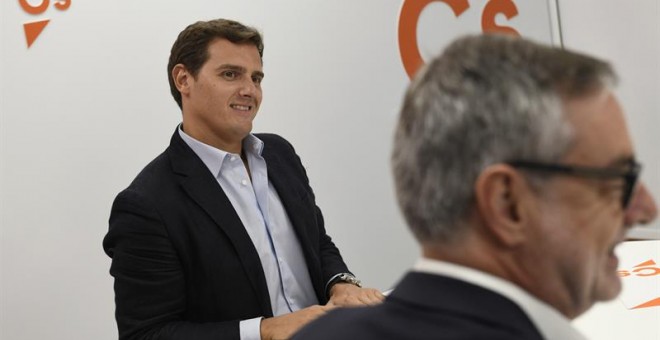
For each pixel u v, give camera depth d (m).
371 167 2.92
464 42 0.56
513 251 0.52
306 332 0.61
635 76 3.05
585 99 0.51
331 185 2.84
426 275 0.55
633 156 0.53
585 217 0.52
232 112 1.51
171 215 1.39
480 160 0.50
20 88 2.29
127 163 2.48
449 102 0.52
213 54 1.50
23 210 2.31
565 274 0.53
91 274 2.43
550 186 0.50
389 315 0.54
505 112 0.50
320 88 2.80
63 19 2.35
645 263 1.50
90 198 2.42
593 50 3.23
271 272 1.54
